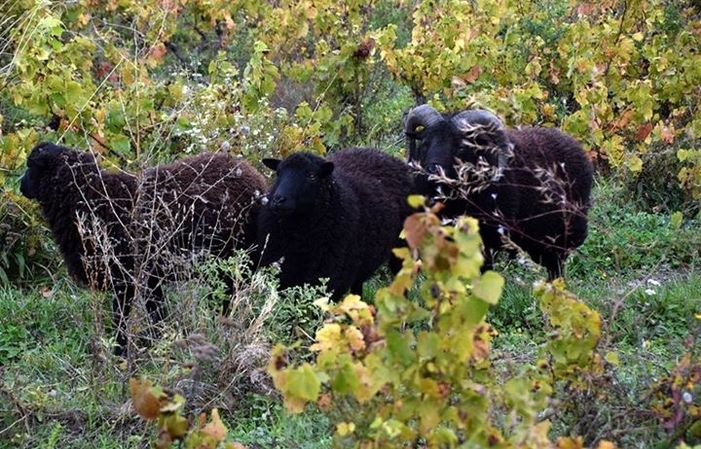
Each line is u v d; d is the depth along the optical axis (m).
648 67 19.53
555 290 8.09
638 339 10.78
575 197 14.78
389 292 6.70
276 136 15.84
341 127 18.53
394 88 19.72
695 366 8.09
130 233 11.87
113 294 12.00
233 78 18.67
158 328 10.88
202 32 23.84
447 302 6.78
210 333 10.41
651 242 15.70
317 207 12.29
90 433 9.68
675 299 13.08
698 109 17.52
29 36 14.16
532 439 6.60
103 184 12.22
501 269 14.82
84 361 11.38
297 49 21.17
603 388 8.27
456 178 13.41
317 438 9.37
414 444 7.67
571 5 19.98
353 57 18.39
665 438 8.11
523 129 15.12
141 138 15.24
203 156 13.33
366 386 6.91
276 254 12.53
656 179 18.08
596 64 17.56
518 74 19.12
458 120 13.73
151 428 9.66
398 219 13.59
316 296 11.86
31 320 12.74
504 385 7.52
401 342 6.71
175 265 11.71
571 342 8.05
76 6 19.45
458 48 17.83
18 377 10.75
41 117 16.62
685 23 19.42
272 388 10.01
